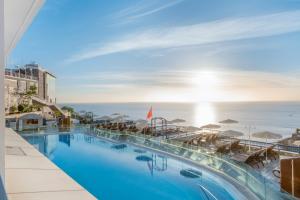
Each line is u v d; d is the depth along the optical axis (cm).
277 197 555
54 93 5856
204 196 837
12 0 217
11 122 1953
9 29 283
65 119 2411
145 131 2095
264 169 1077
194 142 1612
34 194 315
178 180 995
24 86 4200
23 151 548
